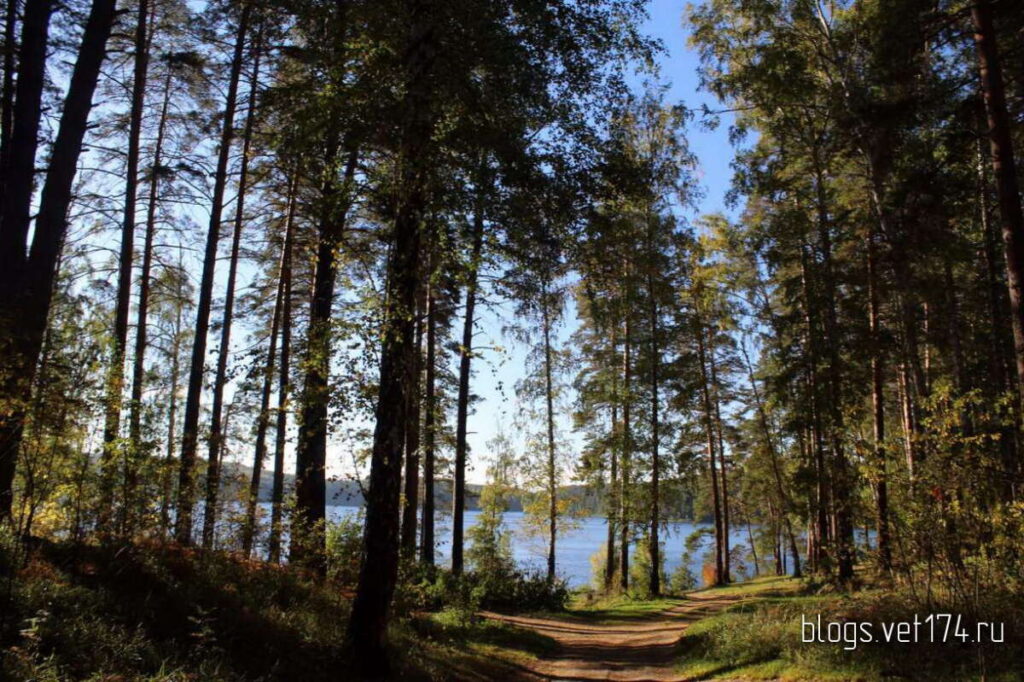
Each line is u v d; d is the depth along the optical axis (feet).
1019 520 21.80
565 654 38.40
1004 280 59.21
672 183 35.86
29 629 15.98
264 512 35.50
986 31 33.78
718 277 78.18
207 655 19.83
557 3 26.81
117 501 25.34
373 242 45.21
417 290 27.02
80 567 22.58
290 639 24.77
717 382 98.07
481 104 26.68
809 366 61.21
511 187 27.09
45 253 30.19
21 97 30.78
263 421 37.06
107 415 23.81
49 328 20.22
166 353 56.70
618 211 32.42
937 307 55.72
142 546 26.68
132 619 20.65
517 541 93.81
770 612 35.47
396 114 25.11
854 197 58.08
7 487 23.47
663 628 50.98
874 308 56.70
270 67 46.85
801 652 27.02
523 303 31.12
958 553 23.71
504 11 25.93
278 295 51.01
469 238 27.20
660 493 78.69
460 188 25.76
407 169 25.25
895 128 44.47
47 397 19.07
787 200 63.21
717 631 35.55
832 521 73.51
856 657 24.75
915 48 41.55
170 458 26.71
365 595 24.99
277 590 30.53
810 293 60.18
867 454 27.17
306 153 29.63
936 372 68.33
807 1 53.42
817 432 61.87
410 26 25.27
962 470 22.94
